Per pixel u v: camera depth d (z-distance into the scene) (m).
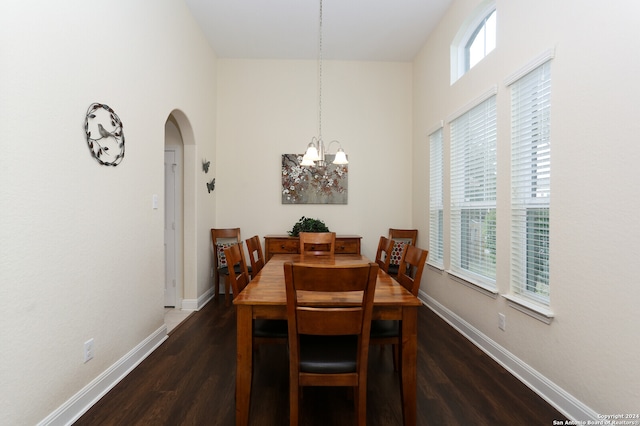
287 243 3.77
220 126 4.11
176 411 1.63
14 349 1.28
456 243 3.01
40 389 1.39
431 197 3.61
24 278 1.32
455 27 2.97
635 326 1.29
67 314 1.54
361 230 4.18
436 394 1.80
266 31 3.52
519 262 2.08
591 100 1.50
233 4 3.05
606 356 1.42
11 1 1.26
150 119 2.37
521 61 2.02
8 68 1.25
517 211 2.11
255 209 4.13
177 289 3.48
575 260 1.59
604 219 1.43
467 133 2.80
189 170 3.37
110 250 1.88
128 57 2.07
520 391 1.83
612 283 1.39
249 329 1.46
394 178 4.21
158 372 2.03
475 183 2.67
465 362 2.20
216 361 2.18
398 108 4.22
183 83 2.99
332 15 3.23
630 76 1.32
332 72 4.19
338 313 1.28
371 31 3.52
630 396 1.31
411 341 1.48
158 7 2.48
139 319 2.20
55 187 1.48
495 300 2.28
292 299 1.27
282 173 4.12
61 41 1.51
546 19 1.79
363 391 1.33
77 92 1.61
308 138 4.16
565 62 1.65
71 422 1.54
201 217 3.55
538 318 1.83
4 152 1.24
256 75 4.14
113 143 1.91
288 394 1.81
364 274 1.23
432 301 3.47
